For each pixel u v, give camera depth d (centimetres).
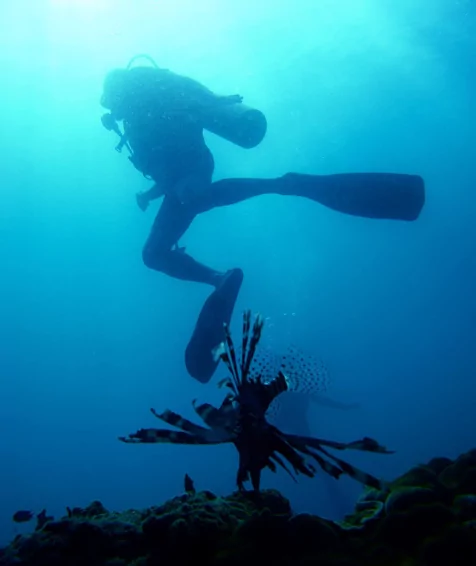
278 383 208
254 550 213
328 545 214
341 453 2500
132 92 541
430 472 260
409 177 520
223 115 523
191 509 243
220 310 508
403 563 199
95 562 243
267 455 189
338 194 526
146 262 593
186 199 541
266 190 548
